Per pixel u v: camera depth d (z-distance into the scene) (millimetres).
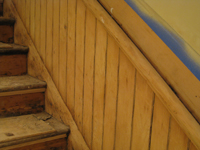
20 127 1323
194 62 692
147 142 882
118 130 1025
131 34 903
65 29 1360
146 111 877
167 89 742
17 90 1484
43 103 1637
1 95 1436
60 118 1477
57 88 1499
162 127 817
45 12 1571
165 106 759
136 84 913
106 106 1087
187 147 733
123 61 966
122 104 993
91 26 1139
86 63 1203
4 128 1294
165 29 769
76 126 1326
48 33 1553
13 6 2045
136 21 874
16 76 1757
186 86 719
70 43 1323
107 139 1096
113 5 977
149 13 819
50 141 1334
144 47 853
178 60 737
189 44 703
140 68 827
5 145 1148
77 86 1295
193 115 707
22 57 1801
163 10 771
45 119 1484
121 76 985
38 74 1703
